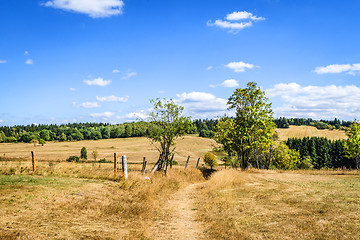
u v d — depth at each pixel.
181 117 24.92
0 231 6.05
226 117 40.44
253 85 33.44
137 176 16.23
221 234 7.79
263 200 12.42
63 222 7.51
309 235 7.19
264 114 32.84
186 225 9.06
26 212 7.73
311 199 11.79
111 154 90.50
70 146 122.62
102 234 6.95
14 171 14.62
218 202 12.59
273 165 60.38
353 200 11.09
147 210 10.46
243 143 33.59
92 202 10.00
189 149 105.50
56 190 10.77
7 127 191.12
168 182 19.36
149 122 25.20
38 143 143.75
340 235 7.02
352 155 53.69
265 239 7.17
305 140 101.44
